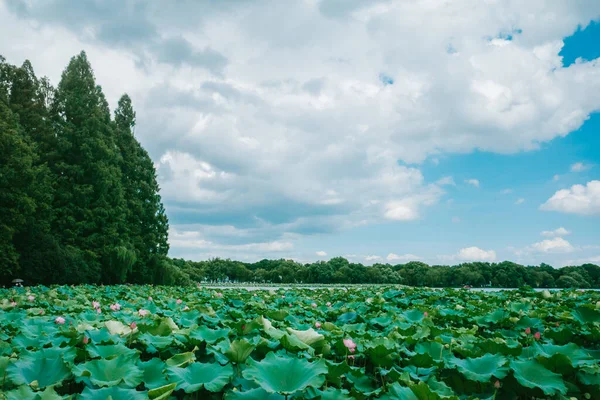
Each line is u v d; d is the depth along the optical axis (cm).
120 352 480
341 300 1411
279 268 11856
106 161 4022
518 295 1391
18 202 2825
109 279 3950
